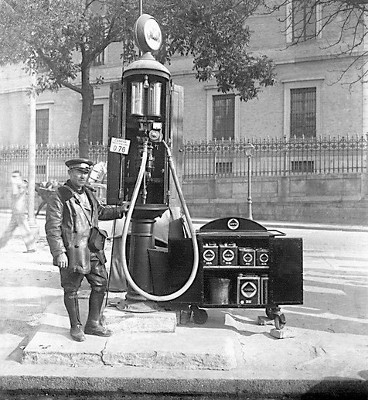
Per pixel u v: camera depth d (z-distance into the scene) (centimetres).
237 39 889
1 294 584
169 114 458
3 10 693
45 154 1606
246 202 1667
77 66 912
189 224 436
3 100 671
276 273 441
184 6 823
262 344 423
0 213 880
